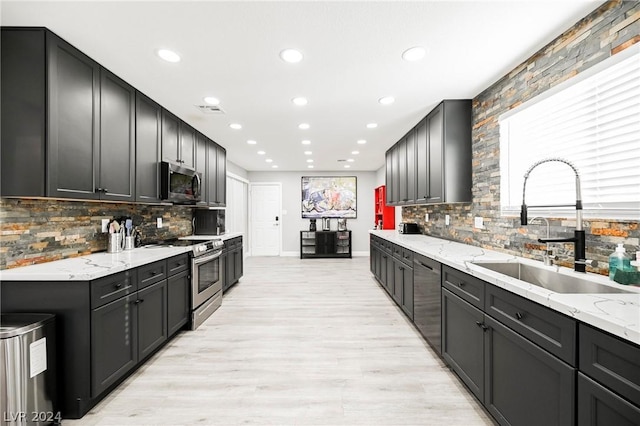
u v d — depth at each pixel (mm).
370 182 7855
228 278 4258
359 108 3084
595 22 1612
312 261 6996
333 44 1914
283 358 2381
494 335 1561
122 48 1938
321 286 4660
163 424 1646
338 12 1601
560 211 1910
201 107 3037
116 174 2314
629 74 1474
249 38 1838
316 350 2516
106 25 1697
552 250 1941
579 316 1021
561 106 1883
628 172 1495
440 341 2246
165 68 2213
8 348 1438
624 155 1515
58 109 1788
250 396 1893
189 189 3369
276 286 4668
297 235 7855
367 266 6355
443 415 1714
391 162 4832
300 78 2396
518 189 2285
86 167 2012
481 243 2746
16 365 1456
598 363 971
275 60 2111
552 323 1162
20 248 1871
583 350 1024
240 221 7395
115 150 2303
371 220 7852
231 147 4910
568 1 1539
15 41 1713
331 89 2613
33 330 1520
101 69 2152
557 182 1934
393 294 3637
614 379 914
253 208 7848
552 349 1159
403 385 2008
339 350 2514
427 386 1996
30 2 1495
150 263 2287
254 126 3705
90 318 1689
